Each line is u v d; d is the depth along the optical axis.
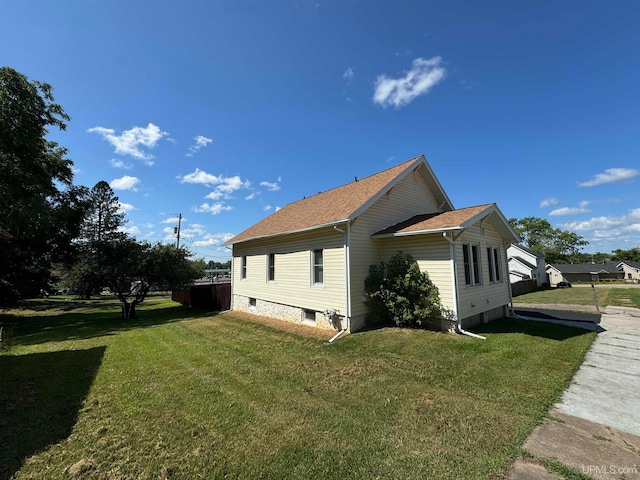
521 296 20.42
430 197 11.41
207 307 16.66
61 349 7.46
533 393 4.02
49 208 13.80
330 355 6.09
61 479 2.46
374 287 8.16
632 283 39.72
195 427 3.31
